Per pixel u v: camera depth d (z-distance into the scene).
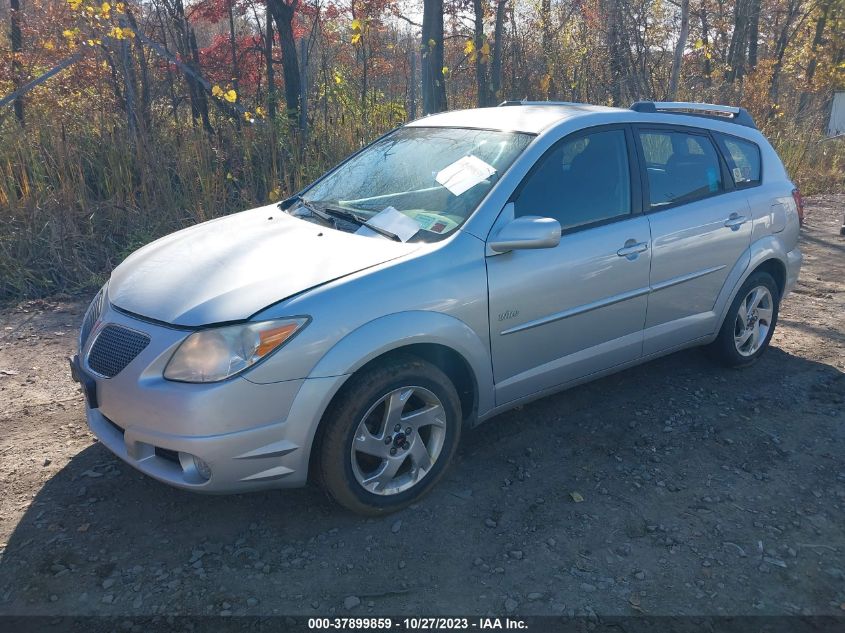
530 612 2.68
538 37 12.33
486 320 3.36
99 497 3.32
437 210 3.54
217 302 2.90
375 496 3.15
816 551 3.07
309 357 2.84
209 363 2.76
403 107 9.50
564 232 3.69
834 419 4.23
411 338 3.07
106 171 7.33
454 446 3.38
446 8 14.03
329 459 2.98
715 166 4.55
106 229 7.05
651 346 4.23
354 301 2.96
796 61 25.11
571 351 3.81
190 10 13.45
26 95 10.46
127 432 2.90
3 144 7.23
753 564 2.97
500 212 3.46
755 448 3.88
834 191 12.88
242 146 8.12
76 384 4.57
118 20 9.42
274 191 7.63
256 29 14.47
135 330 2.96
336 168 4.49
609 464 3.70
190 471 2.83
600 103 11.70
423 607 2.69
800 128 14.51
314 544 3.03
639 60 12.11
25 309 5.93
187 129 8.41
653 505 3.36
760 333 4.98
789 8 23.92
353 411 2.97
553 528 3.17
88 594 2.72
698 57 18.41
